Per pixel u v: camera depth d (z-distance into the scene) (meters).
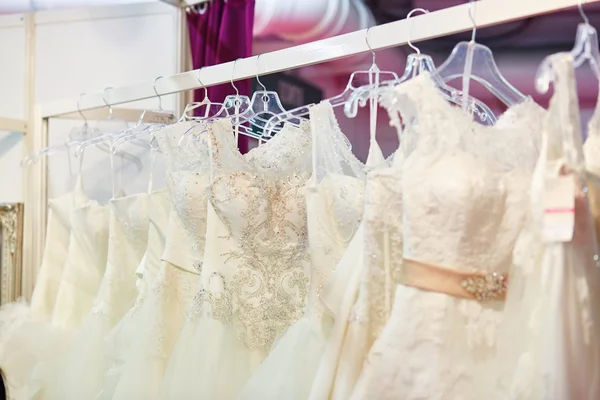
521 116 1.26
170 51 2.67
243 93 2.57
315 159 1.52
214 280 1.60
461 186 1.18
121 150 2.70
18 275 2.45
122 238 1.99
